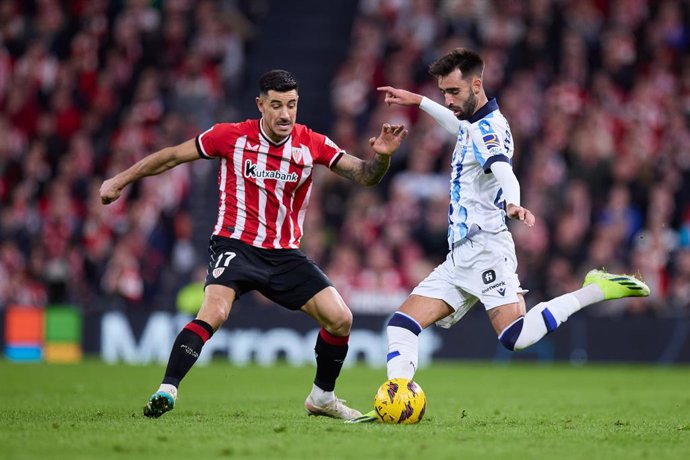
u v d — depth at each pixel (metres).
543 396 37.75
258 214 25.55
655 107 70.00
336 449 19.81
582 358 59.00
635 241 63.06
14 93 69.25
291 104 25.02
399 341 25.03
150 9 72.31
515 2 73.00
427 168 64.44
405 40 70.19
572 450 20.25
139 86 69.25
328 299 25.50
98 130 68.12
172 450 19.56
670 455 19.75
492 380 46.44
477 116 24.70
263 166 25.41
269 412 28.38
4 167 66.88
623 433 23.41
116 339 57.56
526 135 67.44
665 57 72.75
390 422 24.59
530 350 59.09
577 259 61.53
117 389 37.81
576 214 63.03
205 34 70.62
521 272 60.38
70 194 64.44
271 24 79.56
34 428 22.81
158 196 63.03
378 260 60.12
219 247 25.75
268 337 58.12
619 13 74.19
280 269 25.62
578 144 65.50
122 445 20.02
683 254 60.41
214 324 24.95
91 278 61.56
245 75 75.38
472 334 59.38
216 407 30.27
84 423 23.84
